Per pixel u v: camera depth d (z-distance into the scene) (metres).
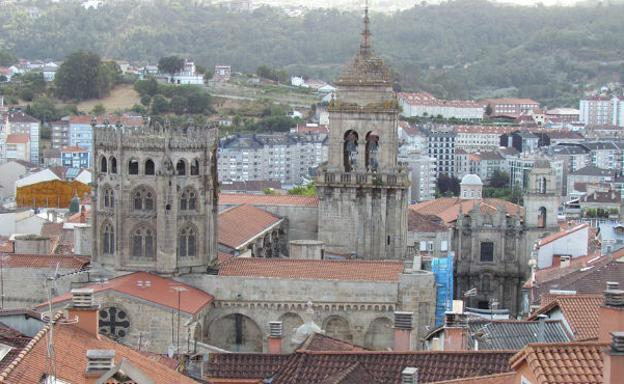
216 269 196.25
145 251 192.50
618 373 71.12
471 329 135.00
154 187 191.12
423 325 192.62
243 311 194.00
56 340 105.38
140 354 116.88
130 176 191.25
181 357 141.12
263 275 195.00
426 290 192.12
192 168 193.25
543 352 80.06
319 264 198.12
